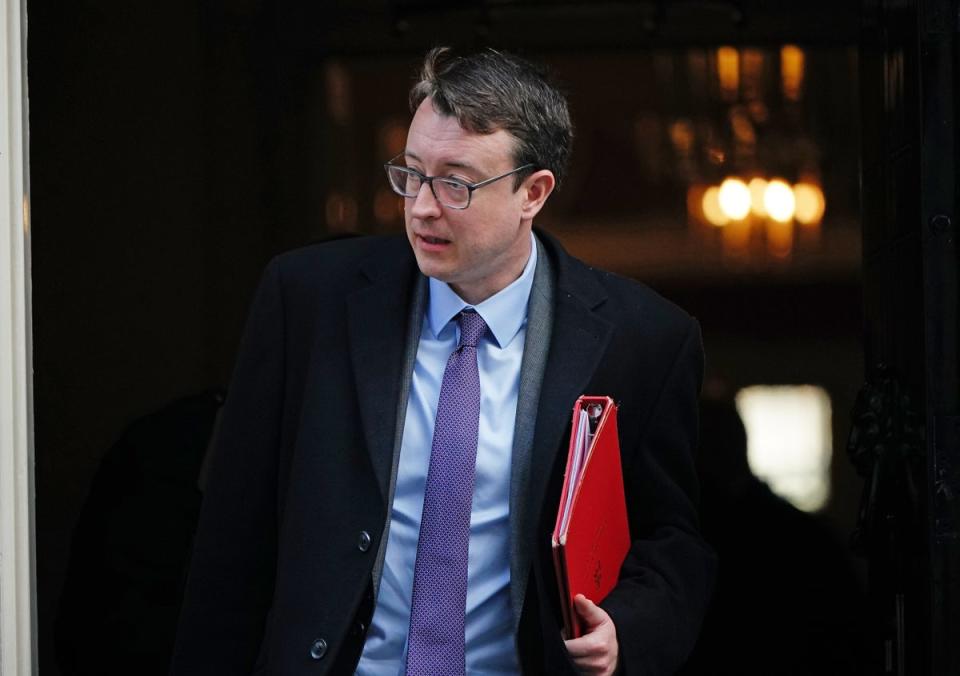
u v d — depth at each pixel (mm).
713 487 12227
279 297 9016
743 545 12188
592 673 8203
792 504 12164
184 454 12094
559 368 8641
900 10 10344
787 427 12188
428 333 8828
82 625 12000
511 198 8250
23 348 9508
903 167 10273
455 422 8539
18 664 9477
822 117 12148
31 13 11977
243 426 8906
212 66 12203
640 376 9055
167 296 12188
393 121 12320
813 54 12133
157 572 12023
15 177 9461
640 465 9156
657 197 12367
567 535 7656
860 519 11172
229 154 12250
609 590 8680
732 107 12266
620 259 12414
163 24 12125
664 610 8695
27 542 9531
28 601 9523
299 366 8875
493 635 8516
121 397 12117
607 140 12414
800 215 12172
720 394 12250
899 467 10461
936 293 9750
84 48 12055
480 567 8500
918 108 9844
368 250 9117
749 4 12172
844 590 12086
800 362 12180
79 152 12078
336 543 8422
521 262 8781
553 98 8531
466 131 8047
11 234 9445
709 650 12211
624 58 12375
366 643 8547
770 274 12258
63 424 12086
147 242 12188
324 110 12320
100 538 12055
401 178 8484
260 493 8891
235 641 8867
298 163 12320
